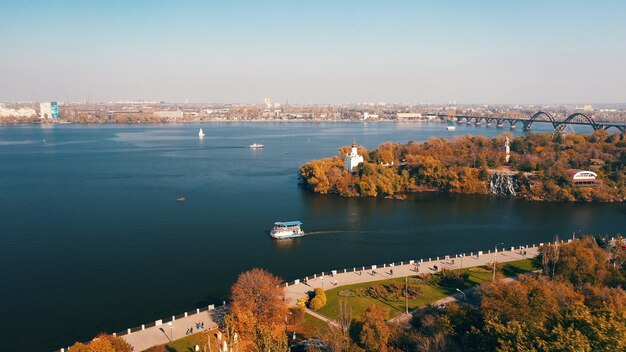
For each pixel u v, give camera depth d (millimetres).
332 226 197250
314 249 168375
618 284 117812
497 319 86188
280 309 105188
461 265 146000
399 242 176875
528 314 87188
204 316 112625
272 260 157125
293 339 101562
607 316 78938
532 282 105188
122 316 118688
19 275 142750
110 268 148875
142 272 146000
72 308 122688
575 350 64812
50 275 143000
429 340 83938
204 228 192625
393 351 85562
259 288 106812
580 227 199000
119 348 87688
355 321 105188
